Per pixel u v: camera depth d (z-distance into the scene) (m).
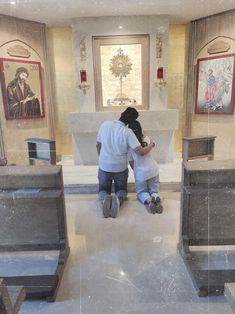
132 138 2.03
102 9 2.46
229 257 1.51
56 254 1.56
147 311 1.17
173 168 2.48
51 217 1.56
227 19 2.39
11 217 1.57
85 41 2.69
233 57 2.40
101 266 1.48
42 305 1.21
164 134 2.65
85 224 1.92
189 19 2.61
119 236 1.77
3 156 2.43
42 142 2.58
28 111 2.66
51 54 2.76
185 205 1.56
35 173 1.57
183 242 1.58
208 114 2.55
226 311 1.16
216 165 1.61
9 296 0.89
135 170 2.18
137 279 1.37
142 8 2.46
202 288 1.25
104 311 1.18
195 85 2.64
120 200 2.16
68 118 2.67
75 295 1.27
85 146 2.65
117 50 2.71
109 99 2.83
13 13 2.45
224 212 1.56
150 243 1.69
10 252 1.60
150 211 2.06
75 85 2.80
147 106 2.81
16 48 2.57
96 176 2.42
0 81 2.54
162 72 2.73
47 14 2.51
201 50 2.59
